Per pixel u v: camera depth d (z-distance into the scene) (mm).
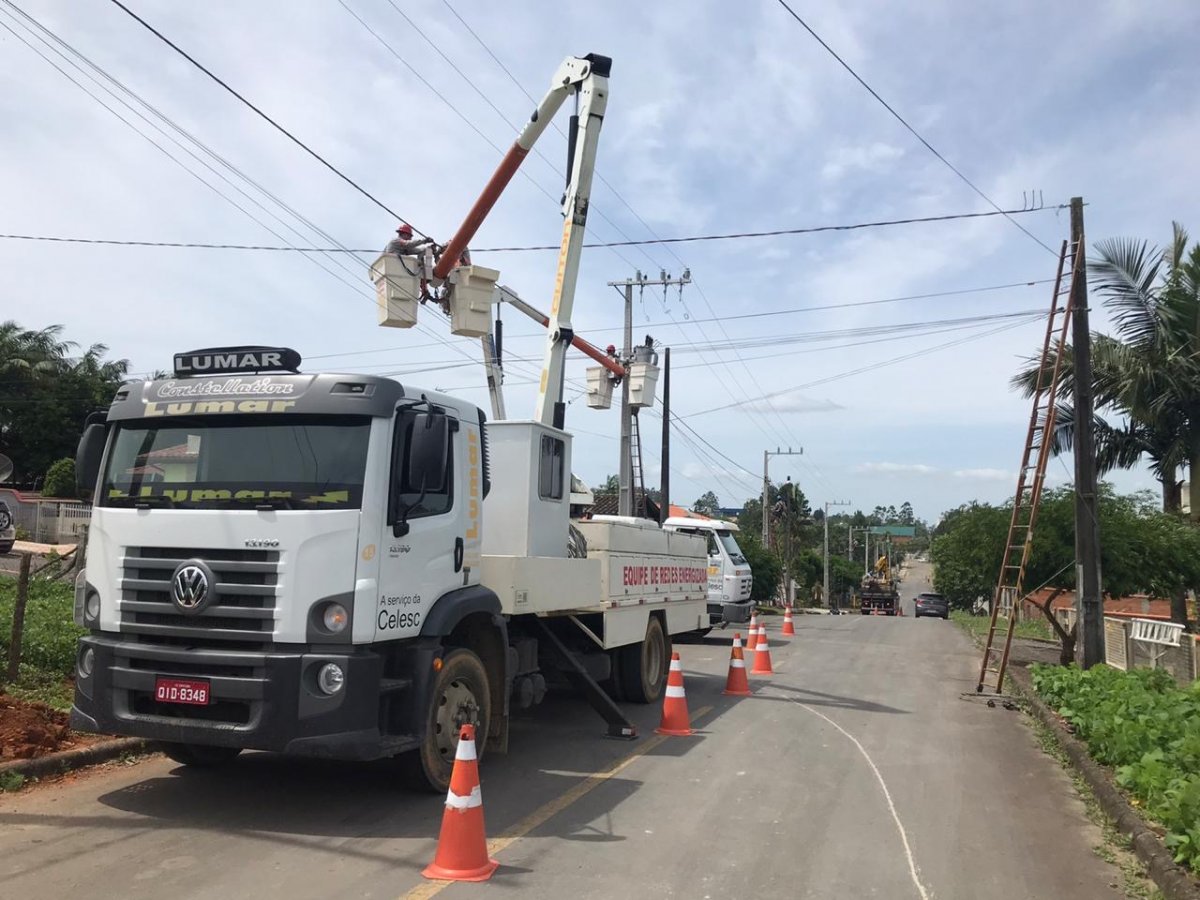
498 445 9375
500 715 7809
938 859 5965
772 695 12922
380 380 6434
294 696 5859
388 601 6277
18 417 47906
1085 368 13930
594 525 10430
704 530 21797
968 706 12539
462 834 5355
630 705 11648
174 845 5648
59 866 5223
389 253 12773
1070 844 6418
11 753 6965
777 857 5879
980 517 17078
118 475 6598
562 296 12938
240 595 6055
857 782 7961
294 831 5980
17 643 8977
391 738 6309
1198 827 5559
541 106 13062
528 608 8266
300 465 6270
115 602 6312
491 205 13070
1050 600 16719
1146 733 8000
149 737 6070
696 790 7512
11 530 23203
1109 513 16719
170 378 6828
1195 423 20031
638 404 21078
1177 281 19672
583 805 6941
